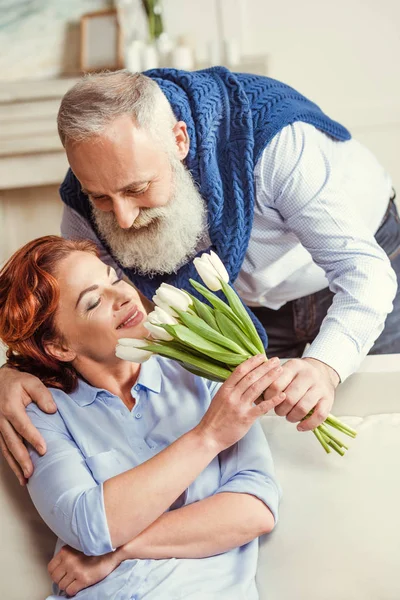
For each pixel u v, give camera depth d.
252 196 1.48
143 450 1.37
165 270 1.54
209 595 1.24
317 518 1.37
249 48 3.25
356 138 3.26
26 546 1.40
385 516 1.35
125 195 1.34
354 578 1.30
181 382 1.44
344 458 1.43
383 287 1.41
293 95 1.62
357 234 1.45
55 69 3.25
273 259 1.68
